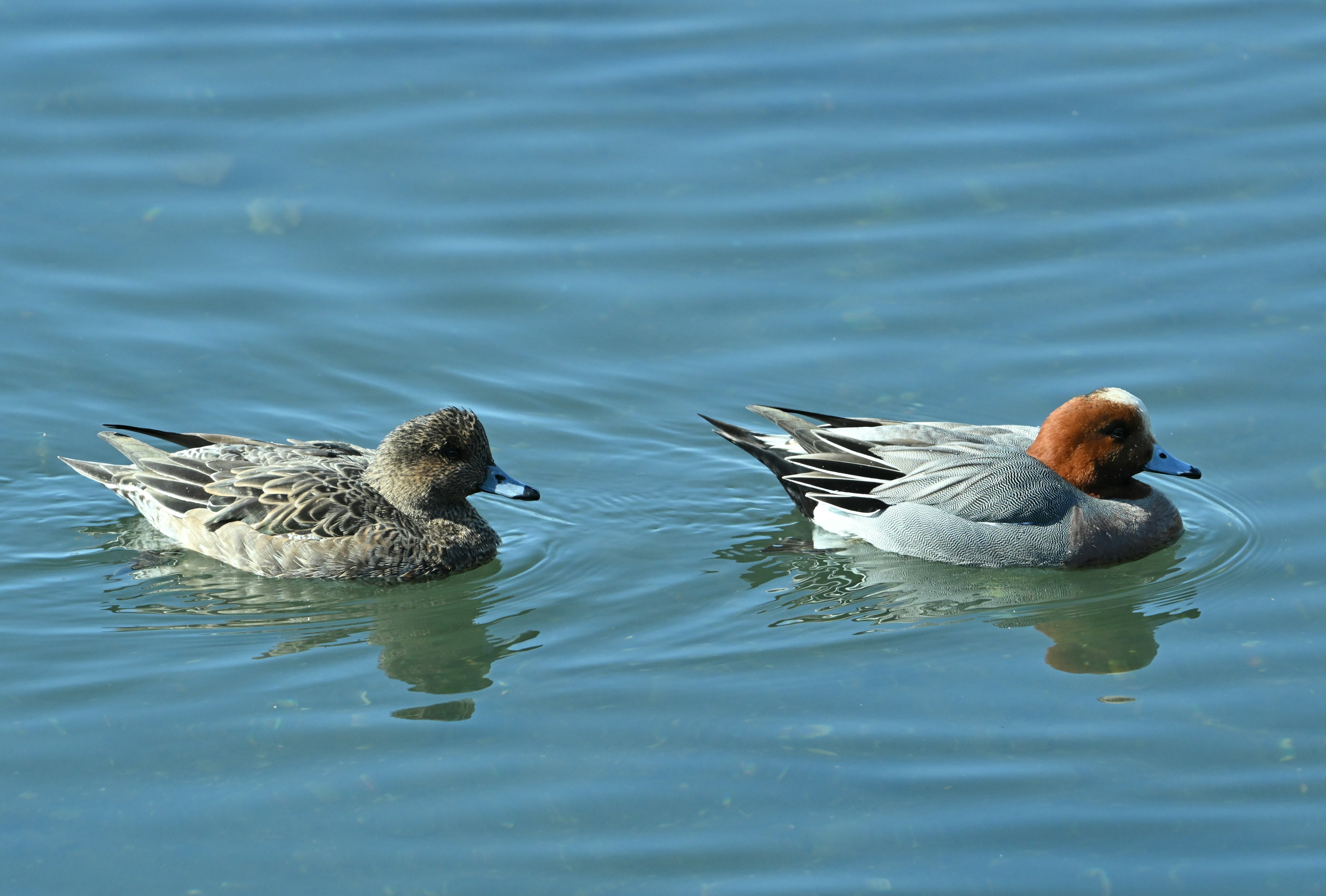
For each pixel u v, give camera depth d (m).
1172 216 19.66
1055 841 11.09
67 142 20.73
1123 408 15.60
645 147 20.91
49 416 17.05
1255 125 20.95
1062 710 12.83
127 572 15.04
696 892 10.59
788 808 11.47
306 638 14.04
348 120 21.30
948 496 15.70
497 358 18.11
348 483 15.30
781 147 20.89
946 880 10.71
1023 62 22.27
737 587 15.05
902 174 20.48
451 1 23.59
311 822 11.29
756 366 18.02
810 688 13.17
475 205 20.12
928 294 18.84
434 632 14.22
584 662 13.65
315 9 23.47
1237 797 11.58
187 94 21.62
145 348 17.95
